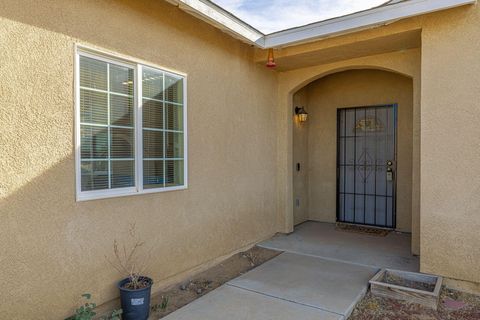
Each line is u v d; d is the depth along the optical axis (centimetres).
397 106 654
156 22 378
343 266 461
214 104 468
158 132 387
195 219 437
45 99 279
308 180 760
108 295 327
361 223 705
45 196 279
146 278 344
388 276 426
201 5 392
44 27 277
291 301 357
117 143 344
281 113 626
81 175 309
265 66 580
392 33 433
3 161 254
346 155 720
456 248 394
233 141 509
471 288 387
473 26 383
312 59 543
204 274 443
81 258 304
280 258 498
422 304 355
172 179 407
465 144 388
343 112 721
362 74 692
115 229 335
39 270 274
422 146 413
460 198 391
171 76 402
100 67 326
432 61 406
